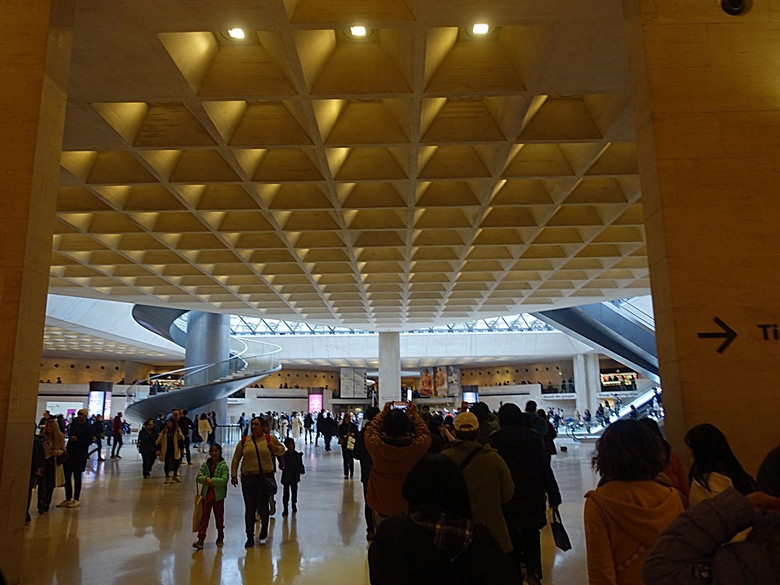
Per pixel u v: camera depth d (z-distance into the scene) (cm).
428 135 924
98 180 1083
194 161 1081
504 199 1245
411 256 1728
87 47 684
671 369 533
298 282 2030
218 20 645
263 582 644
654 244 566
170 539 866
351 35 768
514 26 720
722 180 555
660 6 591
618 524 247
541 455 525
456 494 214
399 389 3138
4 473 520
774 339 523
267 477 830
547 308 2539
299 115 875
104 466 2067
